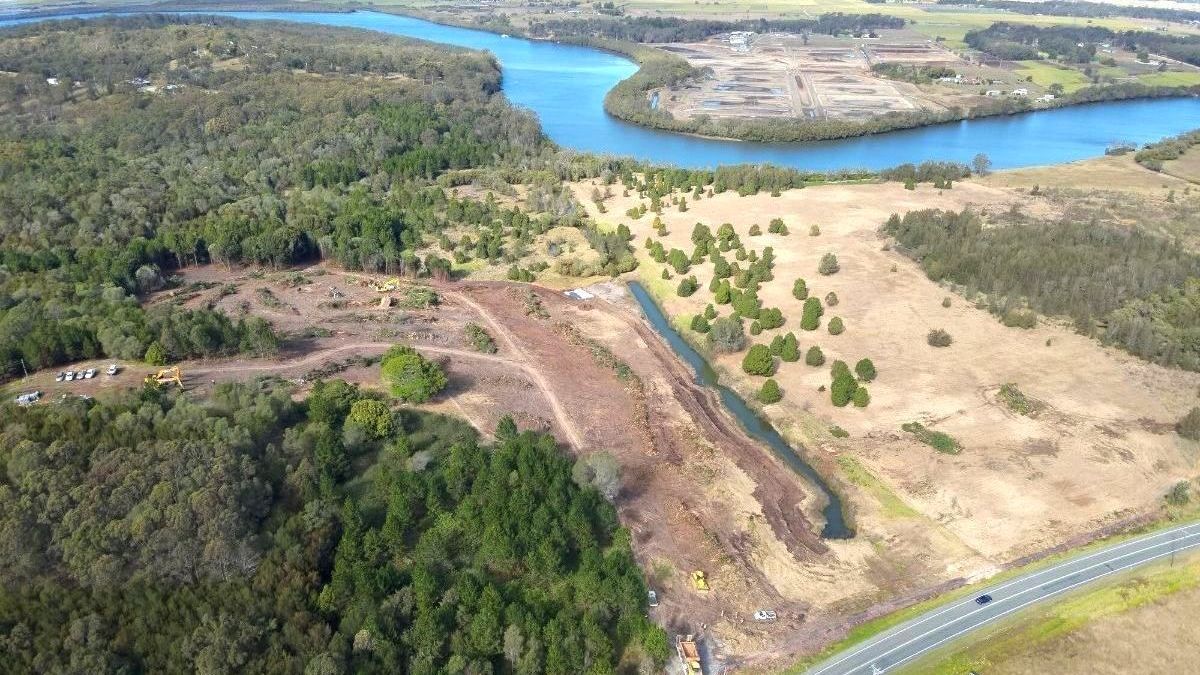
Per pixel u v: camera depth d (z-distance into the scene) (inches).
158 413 4389.8
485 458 4411.9
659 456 4909.0
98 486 3688.5
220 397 4825.3
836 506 4589.1
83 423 4224.9
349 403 4931.1
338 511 3912.4
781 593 3873.0
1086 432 5012.3
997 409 5275.6
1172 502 4397.1
